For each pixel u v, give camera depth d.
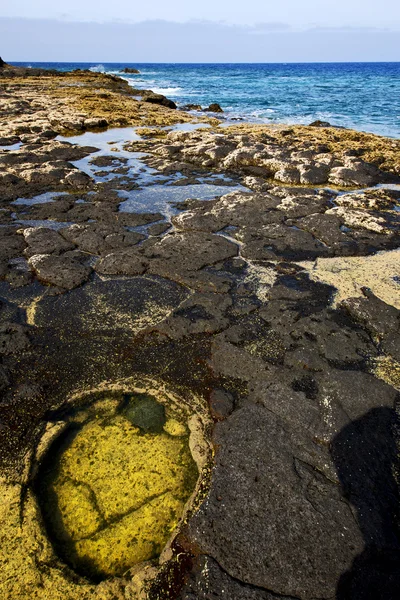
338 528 2.71
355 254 6.63
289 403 3.72
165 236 7.13
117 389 3.97
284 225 7.69
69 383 4.02
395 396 3.83
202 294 5.43
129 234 7.22
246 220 7.85
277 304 5.23
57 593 2.51
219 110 25.14
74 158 12.51
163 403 3.84
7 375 4.08
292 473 3.06
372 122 21.28
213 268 6.12
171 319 4.90
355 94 38.22
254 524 2.73
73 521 2.93
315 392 3.85
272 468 3.10
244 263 6.30
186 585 2.50
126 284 5.66
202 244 6.79
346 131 16.03
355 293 5.48
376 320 4.87
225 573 2.52
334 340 4.57
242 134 15.19
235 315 5.01
